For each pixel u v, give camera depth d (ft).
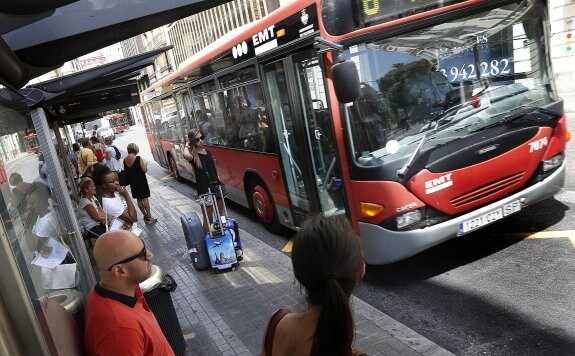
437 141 15.15
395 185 14.87
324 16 15.31
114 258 8.45
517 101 16.34
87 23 11.05
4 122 8.06
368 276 17.80
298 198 21.09
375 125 15.26
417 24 15.39
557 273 15.06
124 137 163.32
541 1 16.71
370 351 12.88
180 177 48.96
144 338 8.37
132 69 27.81
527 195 16.10
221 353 14.14
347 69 14.20
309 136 18.56
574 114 37.88
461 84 15.88
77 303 9.64
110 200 21.06
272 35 19.58
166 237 28.78
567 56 48.73
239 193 29.07
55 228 10.10
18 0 7.48
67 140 77.30
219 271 20.84
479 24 15.96
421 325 13.94
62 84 22.09
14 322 5.62
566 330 12.28
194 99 33.53
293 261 5.12
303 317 5.14
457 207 15.25
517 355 11.75
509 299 14.25
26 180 8.80
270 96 21.35
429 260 18.02
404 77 15.43
